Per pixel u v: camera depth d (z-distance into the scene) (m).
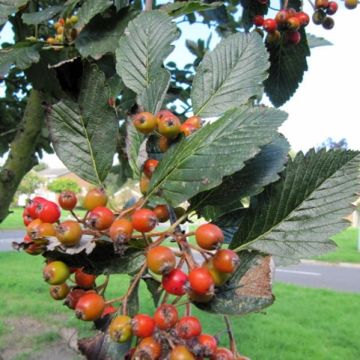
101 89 0.25
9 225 7.47
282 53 0.55
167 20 0.31
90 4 0.45
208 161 0.21
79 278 0.24
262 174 0.23
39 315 2.03
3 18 0.47
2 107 0.95
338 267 4.15
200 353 0.20
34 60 0.48
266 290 0.20
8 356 1.55
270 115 0.21
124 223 0.21
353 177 0.24
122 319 0.21
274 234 0.24
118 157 0.87
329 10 0.59
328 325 2.04
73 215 0.23
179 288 0.20
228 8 0.84
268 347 1.72
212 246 0.20
